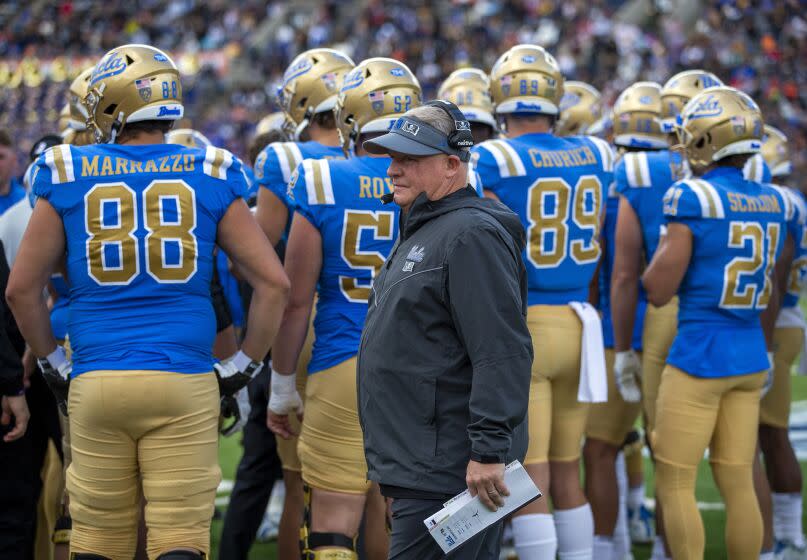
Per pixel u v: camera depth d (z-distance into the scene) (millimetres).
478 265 7645
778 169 15438
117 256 8969
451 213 7965
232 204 9461
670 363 11391
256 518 13125
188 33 80312
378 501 11070
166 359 8922
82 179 9055
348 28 78812
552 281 11445
